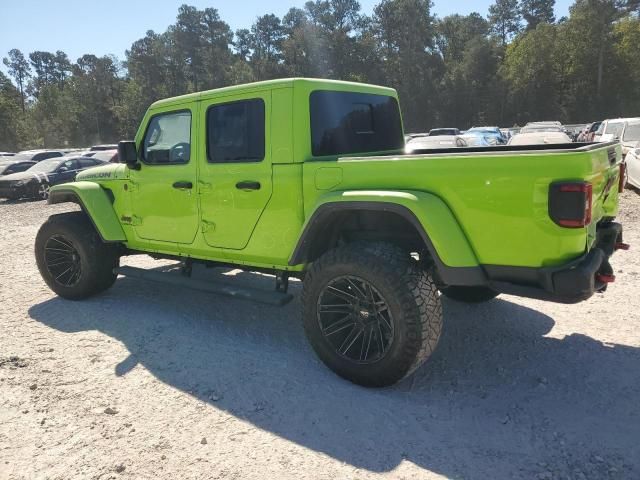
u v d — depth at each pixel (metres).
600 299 5.19
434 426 3.15
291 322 4.98
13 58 124.00
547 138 14.40
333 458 2.87
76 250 5.47
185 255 4.84
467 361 4.00
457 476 2.70
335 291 3.65
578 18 72.88
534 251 3.05
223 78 98.94
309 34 90.00
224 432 3.14
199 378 3.82
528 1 98.81
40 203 17.14
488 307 5.09
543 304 5.13
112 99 103.50
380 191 3.41
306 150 3.89
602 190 3.44
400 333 3.33
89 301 5.65
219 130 4.32
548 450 2.88
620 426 3.08
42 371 3.97
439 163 3.26
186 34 102.19
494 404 3.38
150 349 4.36
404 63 84.88
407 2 84.00
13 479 2.73
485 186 3.12
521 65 76.81
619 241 3.99
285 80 3.89
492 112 81.25
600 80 72.50
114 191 5.35
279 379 3.78
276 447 2.98
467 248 3.23
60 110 95.25
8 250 8.95
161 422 3.26
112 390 3.67
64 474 2.77
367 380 3.57
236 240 4.34
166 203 4.83
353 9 91.38
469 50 84.19
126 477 2.74
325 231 3.84
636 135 16.02
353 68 87.62
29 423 3.26
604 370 3.76
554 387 3.57
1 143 77.25
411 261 3.46
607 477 2.65
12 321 5.10
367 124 4.63
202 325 4.90
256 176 4.09
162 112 4.73
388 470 2.76
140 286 6.20
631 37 70.31
